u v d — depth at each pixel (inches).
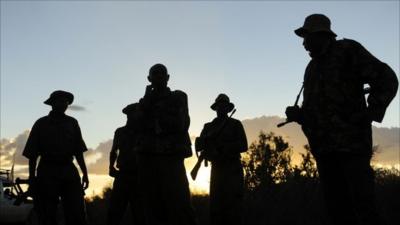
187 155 206.8
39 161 271.4
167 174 203.0
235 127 332.5
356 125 160.1
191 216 205.8
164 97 206.2
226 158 328.2
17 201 277.1
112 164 341.7
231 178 327.0
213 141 332.2
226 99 338.3
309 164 629.0
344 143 158.9
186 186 206.7
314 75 168.7
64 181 268.8
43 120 272.1
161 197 205.2
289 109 171.2
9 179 412.8
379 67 157.2
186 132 208.4
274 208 595.2
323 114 163.9
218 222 330.0
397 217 445.4
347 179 160.7
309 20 170.2
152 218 207.2
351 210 166.7
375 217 155.5
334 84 163.2
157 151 201.6
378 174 601.9
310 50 168.9
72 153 274.4
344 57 162.9
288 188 623.8
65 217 272.8
